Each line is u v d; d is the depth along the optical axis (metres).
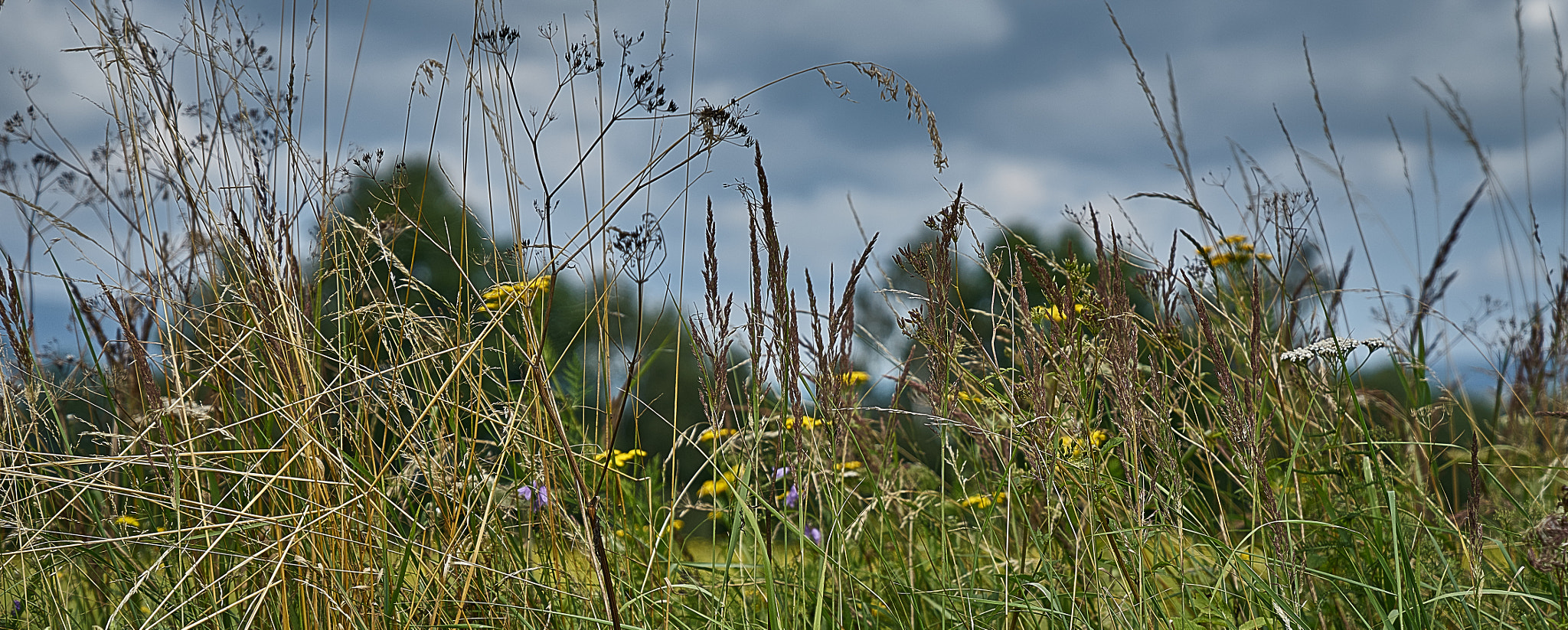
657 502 2.51
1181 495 1.99
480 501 2.16
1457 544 2.37
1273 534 1.91
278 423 2.05
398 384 2.10
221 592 2.05
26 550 1.96
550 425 2.15
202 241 2.16
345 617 1.91
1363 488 2.23
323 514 1.89
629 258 2.04
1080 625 1.96
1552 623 2.00
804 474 2.11
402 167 2.20
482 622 2.08
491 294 2.14
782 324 1.91
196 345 2.18
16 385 2.15
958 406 2.12
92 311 2.20
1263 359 2.25
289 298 2.09
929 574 2.47
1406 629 1.86
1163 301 2.31
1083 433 1.89
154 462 1.92
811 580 2.24
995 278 2.12
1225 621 1.93
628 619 2.02
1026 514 2.10
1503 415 3.08
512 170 2.07
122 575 2.12
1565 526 1.84
